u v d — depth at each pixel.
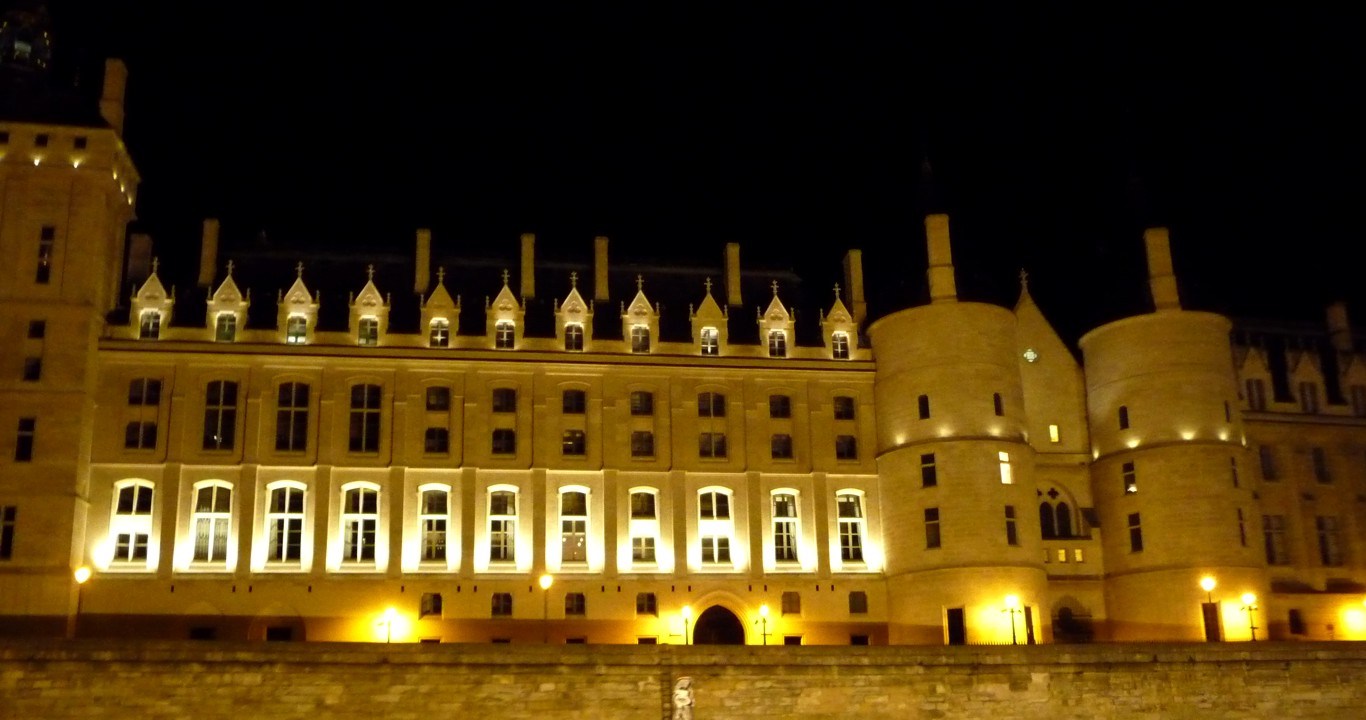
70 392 63.47
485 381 70.06
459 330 70.62
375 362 68.88
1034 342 79.06
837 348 75.50
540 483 68.75
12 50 68.75
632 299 76.31
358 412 68.44
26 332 63.84
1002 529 68.38
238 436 66.62
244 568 64.75
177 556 64.50
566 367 70.88
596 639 67.31
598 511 69.31
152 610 63.50
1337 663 55.41
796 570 70.81
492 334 70.62
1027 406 77.88
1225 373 74.44
